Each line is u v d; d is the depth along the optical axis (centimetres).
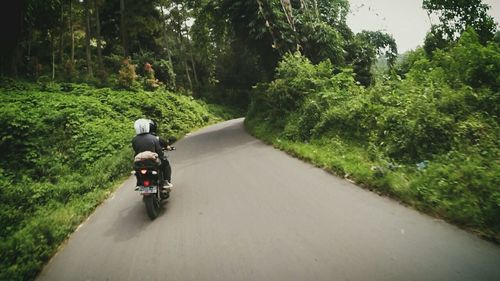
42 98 1436
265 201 524
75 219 583
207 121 3034
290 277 306
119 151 1121
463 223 354
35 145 950
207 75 4984
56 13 2373
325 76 1254
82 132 1153
